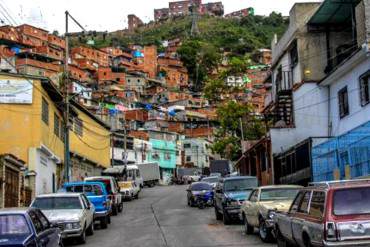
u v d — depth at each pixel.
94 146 56.00
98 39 177.88
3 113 33.69
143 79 123.81
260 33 182.75
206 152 100.50
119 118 85.56
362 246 9.94
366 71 26.12
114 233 21.42
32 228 11.13
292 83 36.25
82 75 112.56
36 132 33.66
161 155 93.44
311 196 11.49
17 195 27.25
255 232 19.44
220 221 24.44
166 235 19.70
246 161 53.06
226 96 60.16
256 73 98.19
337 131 30.95
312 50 34.03
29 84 34.03
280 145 35.69
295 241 12.35
